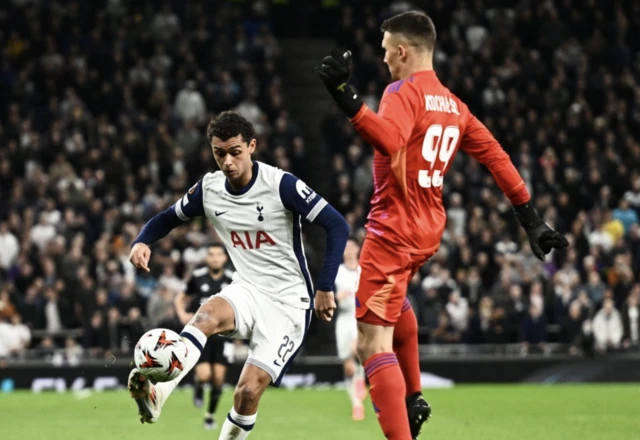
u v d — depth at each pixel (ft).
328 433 100.63
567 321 174.91
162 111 212.64
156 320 163.63
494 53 236.43
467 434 96.68
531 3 248.93
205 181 62.03
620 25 248.11
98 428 105.60
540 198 199.41
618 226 196.65
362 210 192.13
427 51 60.08
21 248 177.99
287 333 61.05
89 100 211.61
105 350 164.96
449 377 172.45
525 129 219.20
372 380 58.65
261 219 60.70
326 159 224.12
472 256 186.50
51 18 225.35
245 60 229.45
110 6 232.32
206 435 99.40
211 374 106.93
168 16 230.07
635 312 175.73
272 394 156.04
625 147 219.41
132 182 192.13
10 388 162.50
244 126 59.21
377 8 252.21
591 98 231.50
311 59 245.45
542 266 185.88
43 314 166.50
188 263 174.40
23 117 207.92
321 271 60.03
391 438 57.98
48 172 196.13
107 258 173.06
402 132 56.24
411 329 62.95
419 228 59.16
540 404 132.98
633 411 122.31
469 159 212.02
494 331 173.58
